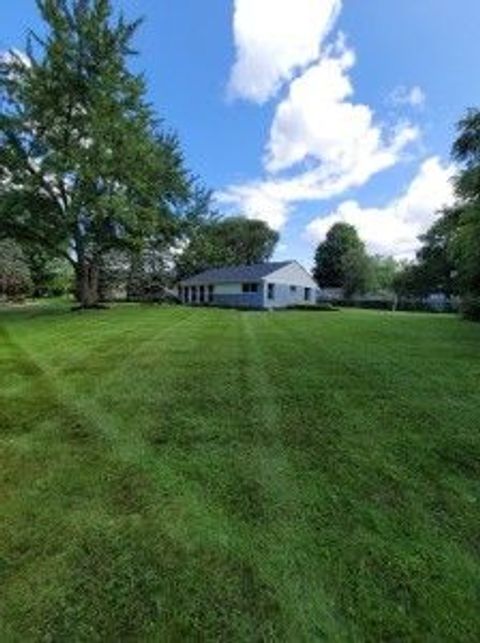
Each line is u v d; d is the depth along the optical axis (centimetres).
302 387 733
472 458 462
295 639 246
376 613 262
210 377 805
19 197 2572
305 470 434
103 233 2811
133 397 676
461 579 289
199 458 459
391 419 576
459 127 2120
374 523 347
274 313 2873
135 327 1706
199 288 4869
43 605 268
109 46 2602
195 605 269
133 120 2738
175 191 3131
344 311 3638
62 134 2656
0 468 439
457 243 2080
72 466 442
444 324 1998
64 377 816
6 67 2573
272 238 8688
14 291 4725
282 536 330
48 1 2509
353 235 7894
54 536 330
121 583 285
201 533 334
